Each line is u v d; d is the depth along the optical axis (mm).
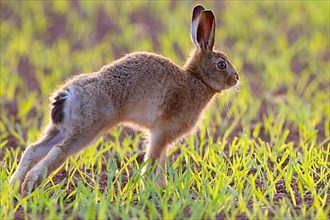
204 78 22688
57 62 37656
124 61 20984
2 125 27812
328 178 22016
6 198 18844
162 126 21562
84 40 42219
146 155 21844
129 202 18922
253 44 41094
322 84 35656
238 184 20188
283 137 26172
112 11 47594
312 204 19281
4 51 39375
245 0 49812
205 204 19047
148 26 44875
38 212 18594
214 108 30500
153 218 17844
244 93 32344
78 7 48281
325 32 43500
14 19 45062
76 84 20109
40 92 33875
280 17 46500
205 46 22844
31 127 27891
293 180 22016
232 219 17781
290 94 33031
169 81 21469
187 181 19938
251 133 28328
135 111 21016
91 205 18125
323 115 30453
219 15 46781
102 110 20156
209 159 23094
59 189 19844
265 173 22438
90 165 23266
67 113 19828
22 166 20203
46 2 49031
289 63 38875
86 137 20000
